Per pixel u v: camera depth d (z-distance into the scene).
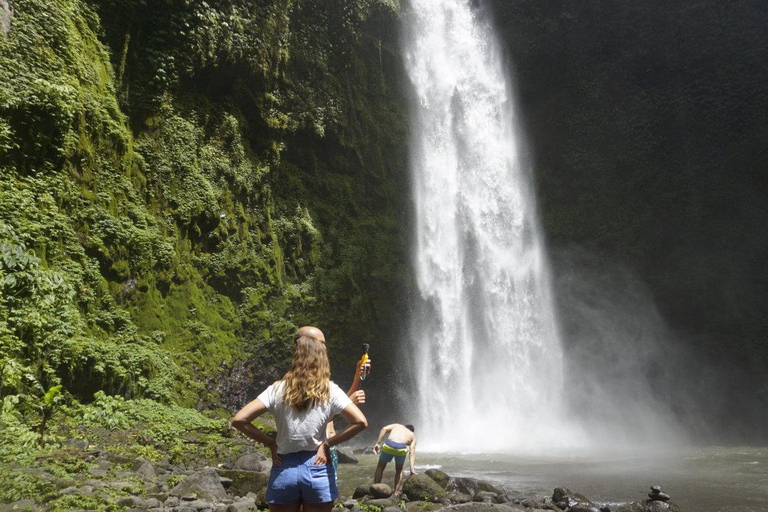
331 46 21.50
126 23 16.28
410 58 23.92
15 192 12.03
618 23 26.45
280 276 18.80
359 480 10.81
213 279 17.12
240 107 18.91
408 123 23.34
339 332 19.72
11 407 9.35
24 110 12.48
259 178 18.80
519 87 26.55
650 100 25.66
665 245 24.23
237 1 18.55
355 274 20.50
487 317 23.33
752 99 24.14
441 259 22.80
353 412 3.98
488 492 8.92
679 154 24.95
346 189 21.36
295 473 3.82
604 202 25.38
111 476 8.15
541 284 24.95
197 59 17.39
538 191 25.94
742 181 23.72
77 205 13.59
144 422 12.24
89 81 14.51
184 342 15.59
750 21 24.78
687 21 25.67
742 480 11.01
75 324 12.27
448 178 23.92
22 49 12.98
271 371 17.78
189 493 7.65
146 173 15.82
